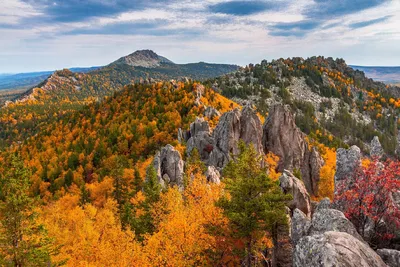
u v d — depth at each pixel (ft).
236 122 277.44
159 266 97.96
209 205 110.42
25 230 80.53
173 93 600.39
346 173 104.88
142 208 175.42
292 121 291.99
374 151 177.27
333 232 47.47
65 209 278.87
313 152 293.23
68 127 607.78
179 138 392.27
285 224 88.58
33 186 366.22
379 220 69.26
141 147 427.33
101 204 283.59
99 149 431.84
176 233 98.48
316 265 42.55
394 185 68.74
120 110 597.93
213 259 91.66
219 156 267.59
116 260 111.65
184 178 195.93
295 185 138.00
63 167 416.46
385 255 55.42
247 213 80.23
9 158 83.71
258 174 84.28
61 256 123.44
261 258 96.12
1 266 75.82
